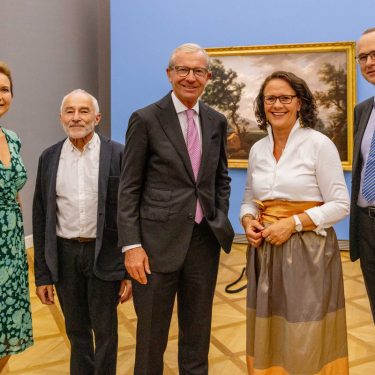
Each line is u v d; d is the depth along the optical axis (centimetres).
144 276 235
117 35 803
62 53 824
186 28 777
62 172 266
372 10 694
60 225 265
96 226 261
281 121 227
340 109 714
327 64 714
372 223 278
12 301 256
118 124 816
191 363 259
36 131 756
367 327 407
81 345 275
